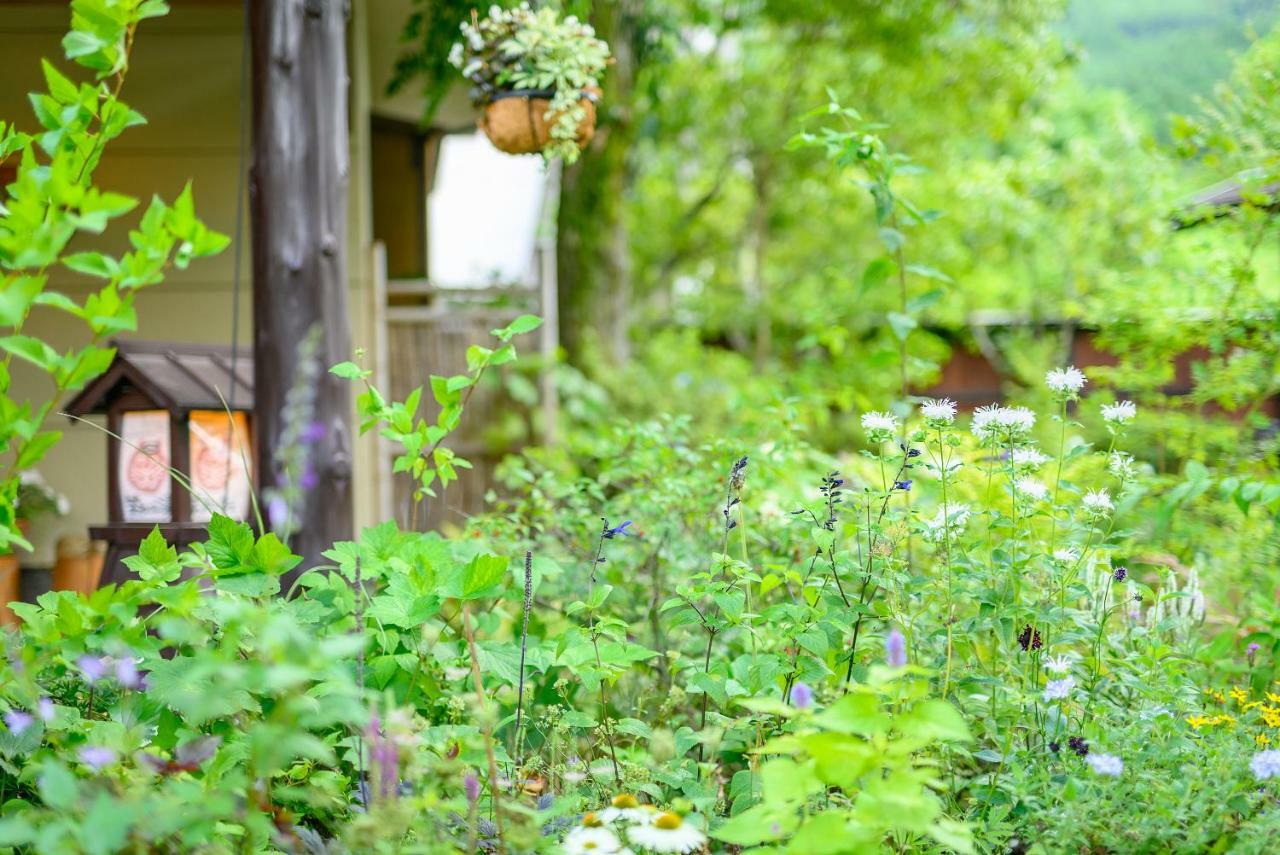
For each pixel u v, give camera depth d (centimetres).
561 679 323
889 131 1481
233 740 237
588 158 1105
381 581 298
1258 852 224
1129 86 1933
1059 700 265
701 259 1922
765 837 193
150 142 631
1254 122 559
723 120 1608
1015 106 1408
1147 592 322
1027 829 245
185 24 630
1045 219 1425
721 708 313
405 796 227
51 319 614
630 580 397
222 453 387
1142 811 243
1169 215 625
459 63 430
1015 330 1479
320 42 397
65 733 234
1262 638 343
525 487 461
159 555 262
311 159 395
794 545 385
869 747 193
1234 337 549
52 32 616
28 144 237
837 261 1736
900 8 1278
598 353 1143
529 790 251
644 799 272
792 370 1698
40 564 586
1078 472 397
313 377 388
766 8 1302
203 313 634
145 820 184
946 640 295
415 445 314
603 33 1041
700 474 423
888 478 433
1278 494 363
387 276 899
